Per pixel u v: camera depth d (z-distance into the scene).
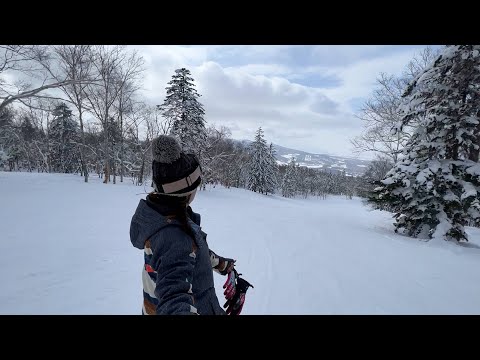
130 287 5.04
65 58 23.58
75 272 5.82
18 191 19.59
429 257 7.77
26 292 4.79
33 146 55.69
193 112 35.53
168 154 1.31
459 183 10.73
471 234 12.97
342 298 4.68
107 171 31.75
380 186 12.33
